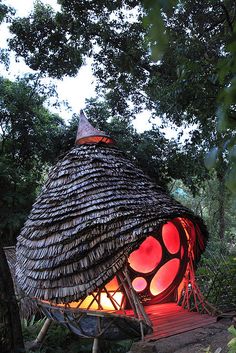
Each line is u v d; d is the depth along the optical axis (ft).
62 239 13.30
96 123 32.65
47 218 14.28
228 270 17.63
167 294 15.84
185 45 15.51
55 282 12.85
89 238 12.77
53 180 15.89
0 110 30.86
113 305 13.00
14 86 31.83
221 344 10.78
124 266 12.71
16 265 15.79
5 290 11.50
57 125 35.65
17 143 32.65
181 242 15.67
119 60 29.94
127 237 12.32
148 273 14.82
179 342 11.27
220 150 2.20
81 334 13.32
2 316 11.18
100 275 12.12
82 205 13.76
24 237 15.79
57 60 31.68
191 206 49.60
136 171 16.10
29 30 30.07
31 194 31.40
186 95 14.03
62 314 13.48
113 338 12.85
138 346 11.14
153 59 2.14
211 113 12.59
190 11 19.45
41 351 14.96
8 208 29.35
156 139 32.19
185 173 31.30
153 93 28.60
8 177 29.53
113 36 29.12
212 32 21.01
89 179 14.65
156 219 12.86
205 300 14.84
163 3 2.01
